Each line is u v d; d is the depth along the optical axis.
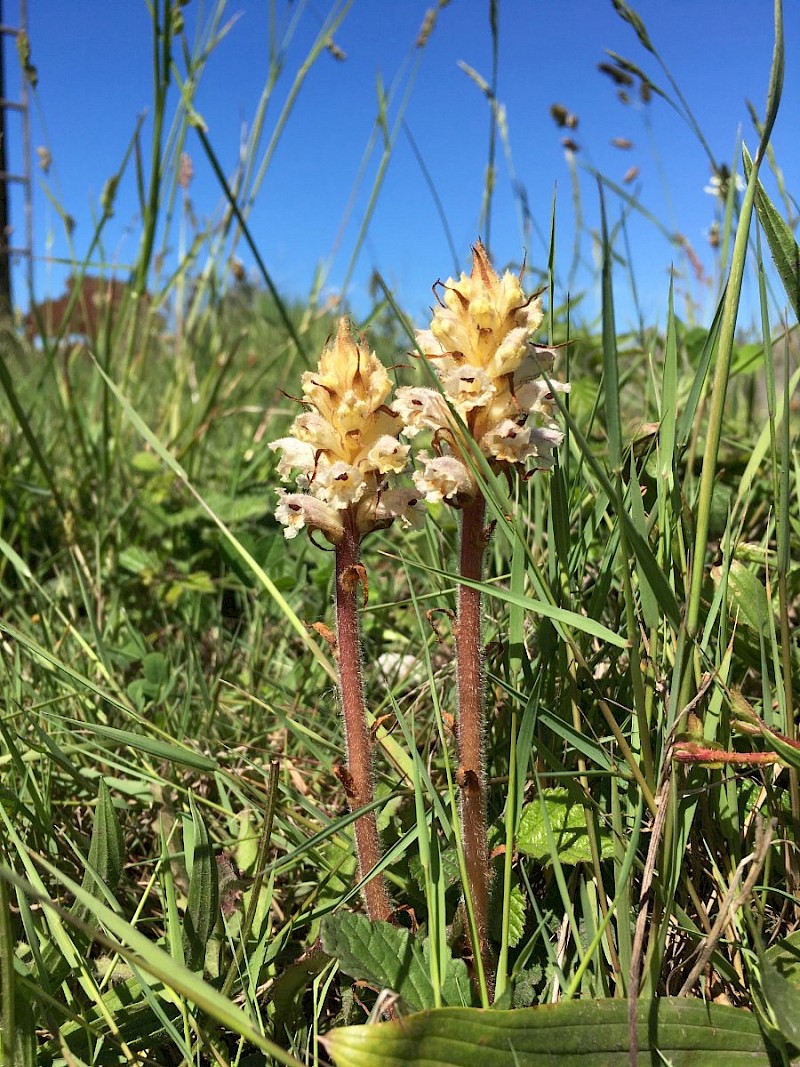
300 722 0.38
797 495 0.33
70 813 0.32
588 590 0.32
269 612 0.48
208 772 0.31
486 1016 0.18
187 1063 0.21
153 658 0.39
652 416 0.42
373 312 0.55
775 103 0.19
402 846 0.23
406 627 0.46
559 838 0.24
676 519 0.26
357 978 0.20
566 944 0.24
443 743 0.23
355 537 0.21
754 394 0.54
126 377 0.63
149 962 0.17
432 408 0.20
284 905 0.29
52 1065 0.22
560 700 0.27
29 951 0.24
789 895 0.22
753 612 0.26
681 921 0.22
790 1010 0.19
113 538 0.54
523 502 0.41
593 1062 0.19
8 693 0.37
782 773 0.25
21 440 0.60
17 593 0.49
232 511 0.55
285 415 0.76
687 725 0.22
